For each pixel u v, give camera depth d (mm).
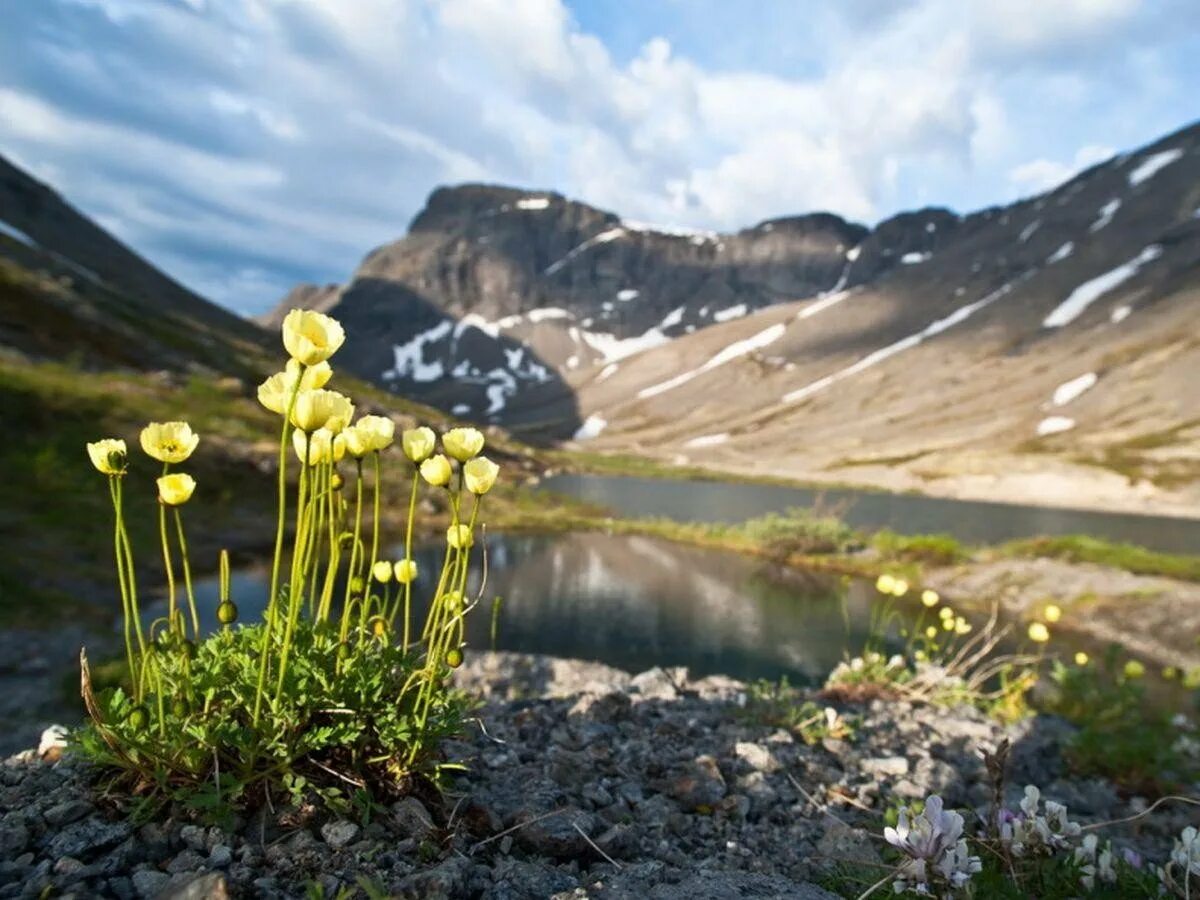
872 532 44812
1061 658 17531
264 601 17141
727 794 4492
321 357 2443
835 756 5652
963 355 187750
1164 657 18078
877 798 4844
